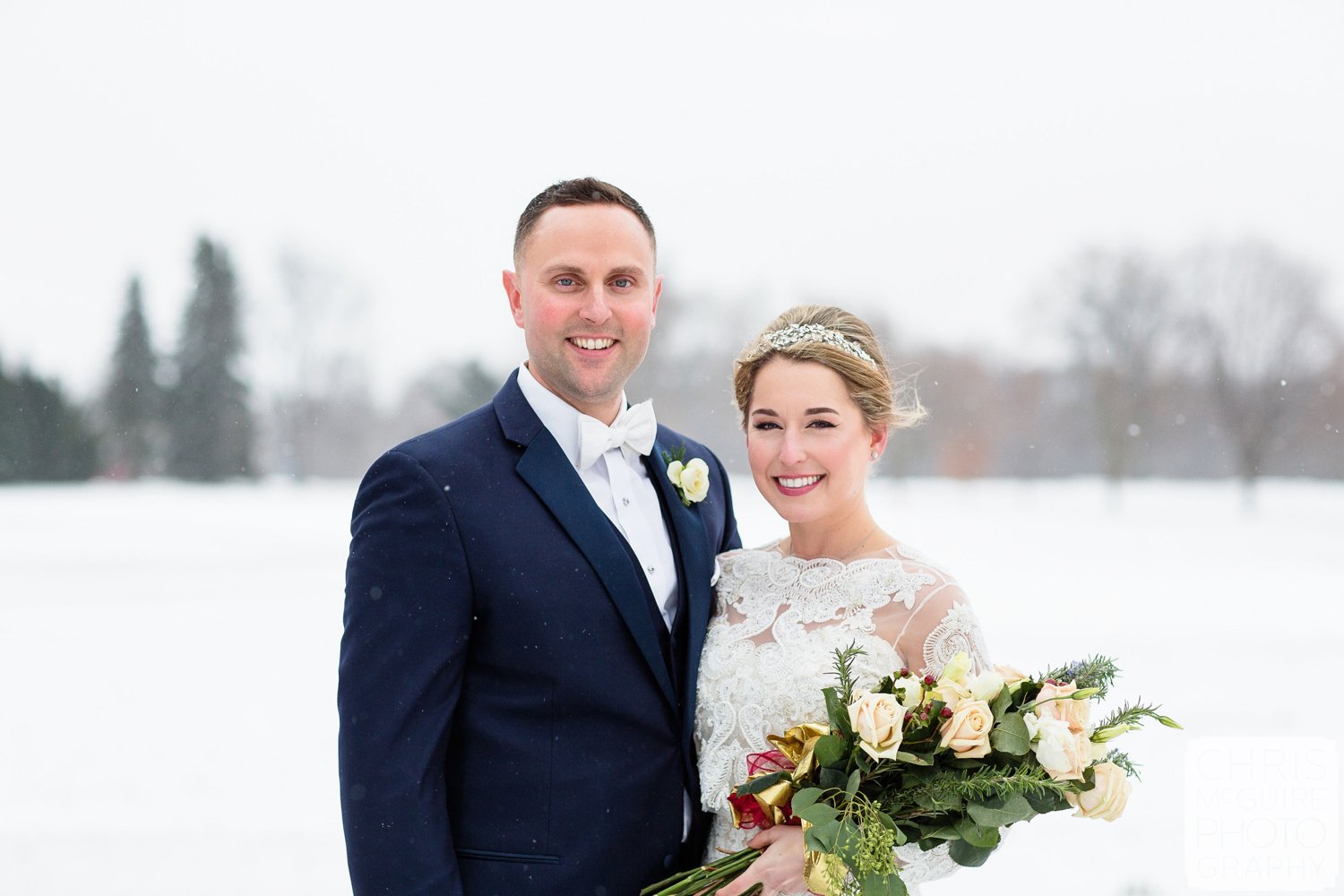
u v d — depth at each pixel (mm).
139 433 51406
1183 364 57906
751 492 27406
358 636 2330
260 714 8078
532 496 2457
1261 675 8852
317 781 6480
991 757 2215
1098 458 57969
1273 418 55844
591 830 2352
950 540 21750
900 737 2125
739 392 2785
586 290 2480
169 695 8672
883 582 2541
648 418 2643
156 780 6496
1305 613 12438
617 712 2398
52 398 48875
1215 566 17469
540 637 2359
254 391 55969
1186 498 40688
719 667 2561
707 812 2580
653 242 2629
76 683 9141
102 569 16781
